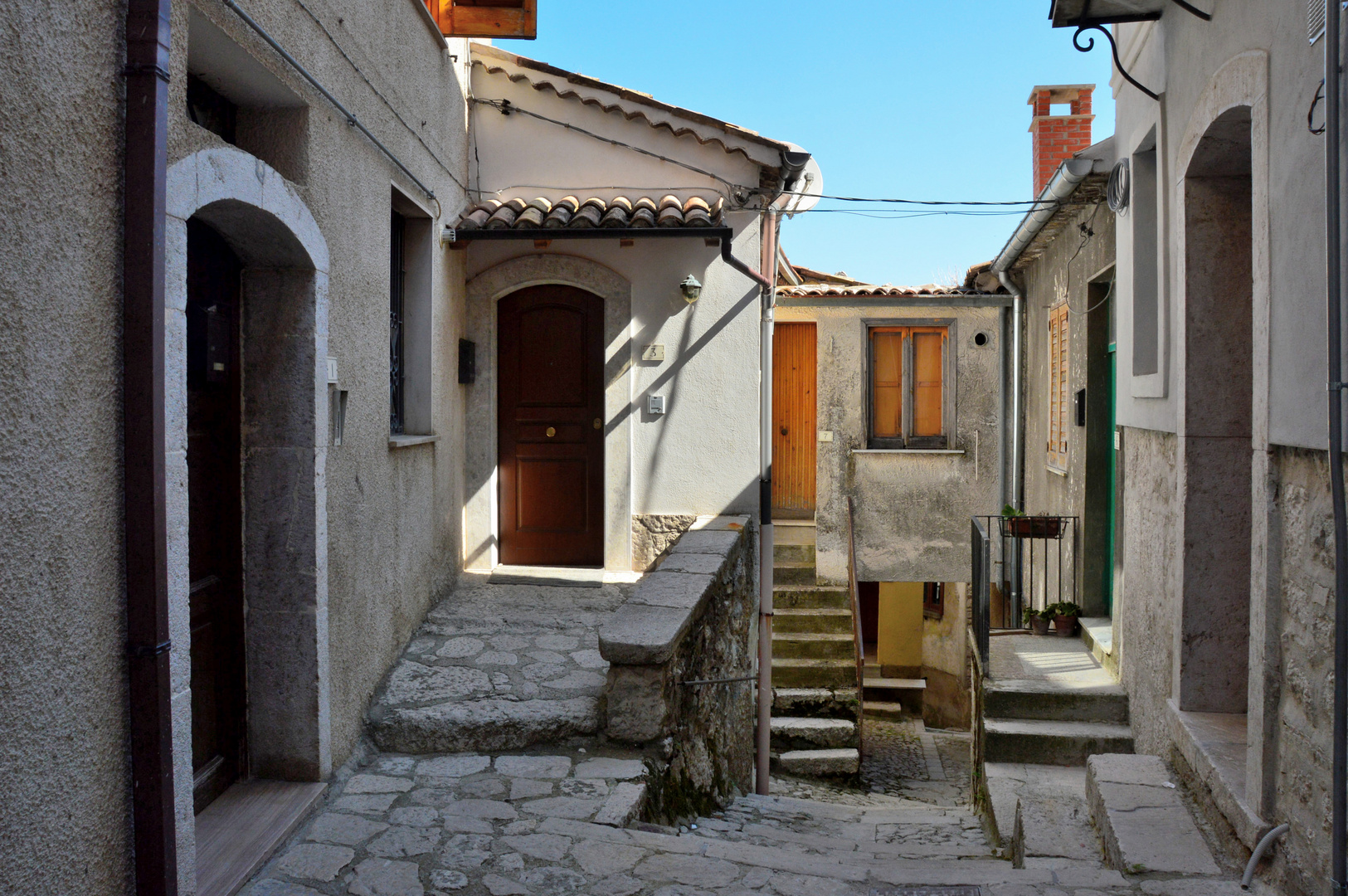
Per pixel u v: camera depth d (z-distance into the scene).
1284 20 3.34
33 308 2.11
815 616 9.55
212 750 3.90
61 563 2.20
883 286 11.05
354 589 4.59
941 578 10.61
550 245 7.25
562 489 7.49
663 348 7.27
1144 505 5.61
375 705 4.79
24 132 2.07
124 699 2.44
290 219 3.67
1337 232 2.79
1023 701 6.07
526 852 3.61
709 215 6.91
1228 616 4.54
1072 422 8.14
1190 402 4.57
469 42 7.14
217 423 3.90
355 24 4.58
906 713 12.26
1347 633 2.79
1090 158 6.63
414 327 6.20
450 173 6.65
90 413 2.30
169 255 2.74
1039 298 9.74
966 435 10.59
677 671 4.91
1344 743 2.79
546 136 7.31
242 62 3.48
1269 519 3.44
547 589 6.94
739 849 3.80
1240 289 4.52
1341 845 2.80
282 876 3.37
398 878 3.39
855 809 6.57
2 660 2.02
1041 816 4.55
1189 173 4.57
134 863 2.47
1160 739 5.05
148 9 2.44
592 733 4.68
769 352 7.47
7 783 2.03
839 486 10.66
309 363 3.99
